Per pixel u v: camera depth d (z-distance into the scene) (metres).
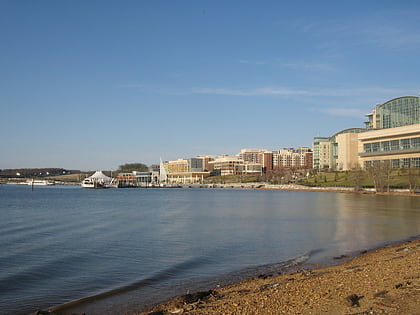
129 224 72.38
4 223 74.88
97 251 45.38
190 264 38.06
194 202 144.38
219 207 116.62
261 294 24.20
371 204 121.81
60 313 24.39
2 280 32.88
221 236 56.38
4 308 25.91
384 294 22.47
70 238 55.34
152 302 26.05
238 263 38.12
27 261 40.25
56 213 98.12
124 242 51.53
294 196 183.88
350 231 60.50
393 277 26.77
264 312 20.75
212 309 21.73
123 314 23.78
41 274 34.91
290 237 54.81
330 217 82.69
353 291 23.62
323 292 23.83
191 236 56.53
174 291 28.67
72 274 34.78
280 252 43.59
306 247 46.62
